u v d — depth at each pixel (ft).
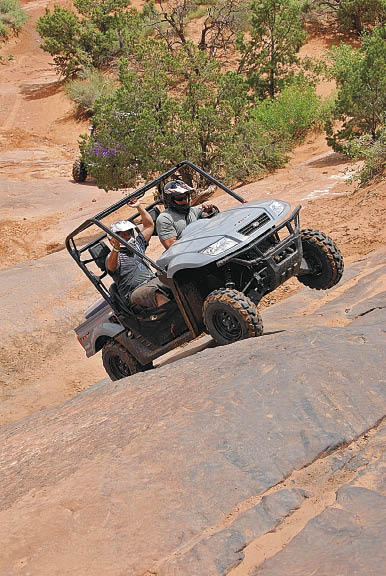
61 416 17.44
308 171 70.64
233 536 10.11
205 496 11.07
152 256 47.37
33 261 55.01
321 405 13.16
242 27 137.90
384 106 69.67
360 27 133.08
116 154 68.95
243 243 19.24
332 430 12.41
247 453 11.96
